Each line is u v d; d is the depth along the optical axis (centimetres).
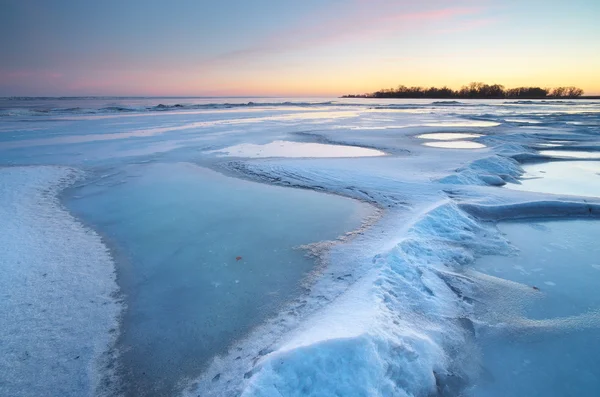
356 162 1202
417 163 1172
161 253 548
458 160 1209
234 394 281
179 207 763
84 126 2481
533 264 516
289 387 260
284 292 439
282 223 668
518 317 394
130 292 443
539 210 718
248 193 869
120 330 372
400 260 461
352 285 436
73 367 320
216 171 1110
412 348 309
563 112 4159
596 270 500
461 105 6838
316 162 1200
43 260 513
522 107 5747
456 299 418
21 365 318
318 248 560
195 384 303
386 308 362
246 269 498
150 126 2520
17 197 815
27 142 1689
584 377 314
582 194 888
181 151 1470
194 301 424
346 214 715
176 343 354
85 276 475
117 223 671
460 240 578
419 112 4491
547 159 1336
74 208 756
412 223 595
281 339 347
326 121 3078
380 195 832
